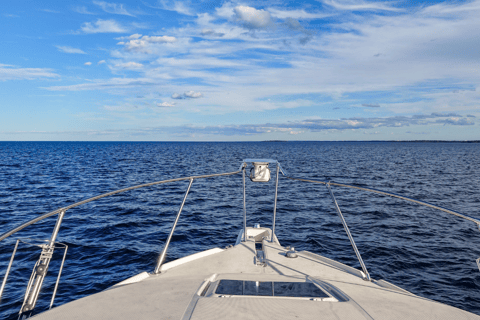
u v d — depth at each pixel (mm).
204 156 77500
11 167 41562
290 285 2861
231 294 2662
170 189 24438
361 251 10445
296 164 52906
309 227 13469
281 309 2336
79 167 43938
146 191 23188
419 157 78875
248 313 2252
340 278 3666
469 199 20797
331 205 18484
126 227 13070
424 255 10109
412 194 22578
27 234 11867
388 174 37000
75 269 8828
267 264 4027
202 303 2422
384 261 9609
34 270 2793
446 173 38312
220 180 31016
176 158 68938
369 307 2451
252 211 16719
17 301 7090
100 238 11562
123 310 2314
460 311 2523
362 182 29438
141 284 2975
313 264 4070
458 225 13875
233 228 13336
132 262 9391
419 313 2426
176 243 11227
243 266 3959
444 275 8695
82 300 2521
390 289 3326
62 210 3018
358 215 15820
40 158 63812
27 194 21297
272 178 33344
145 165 48969
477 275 8680
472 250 10594
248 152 103500
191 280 3068
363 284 3502
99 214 15430
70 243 10898
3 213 15484
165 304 2418
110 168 42906
